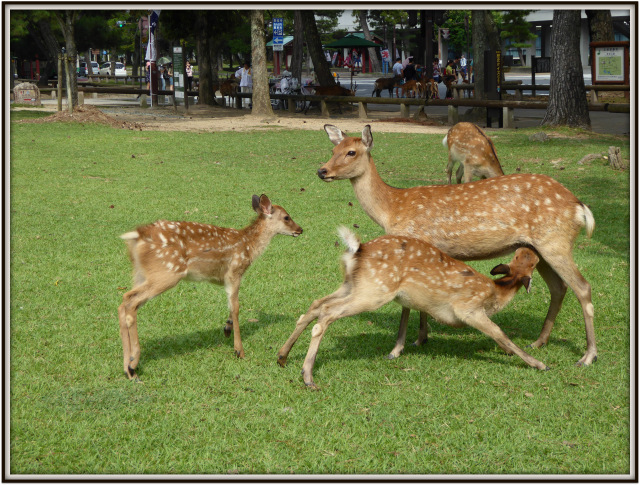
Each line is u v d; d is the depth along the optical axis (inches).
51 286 273.7
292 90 1204.5
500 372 202.5
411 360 212.1
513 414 176.4
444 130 831.7
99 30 1567.4
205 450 157.3
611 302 262.4
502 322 250.1
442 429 167.8
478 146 372.5
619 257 320.8
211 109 1172.5
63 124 789.9
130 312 191.8
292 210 416.8
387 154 629.0
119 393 182.9
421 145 685.3
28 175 503.8
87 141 680.4
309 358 192.4
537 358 213.6
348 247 195.3
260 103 1000.2
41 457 152.9
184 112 1098.7
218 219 385.4
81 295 264.8
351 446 159.8
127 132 762.8
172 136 746.8
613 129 767.7
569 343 227.6
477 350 223.6
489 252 221.9
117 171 534.0
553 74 741.3
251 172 542.9
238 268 215.0
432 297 201.6
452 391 188.9
